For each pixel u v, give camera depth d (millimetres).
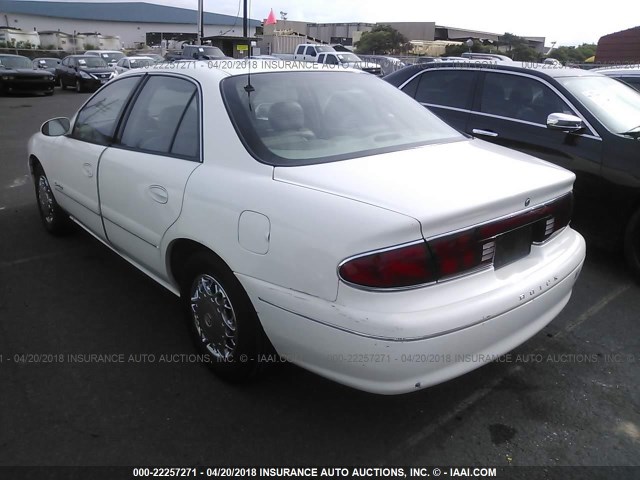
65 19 78438
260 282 2352
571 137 4488
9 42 46938
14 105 17000
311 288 2168
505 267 2451
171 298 3760
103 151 3518
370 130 2967
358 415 2629
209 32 84688
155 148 3109
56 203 4562
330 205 2166
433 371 2156
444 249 2127
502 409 2693
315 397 2750
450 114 5496
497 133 5055
